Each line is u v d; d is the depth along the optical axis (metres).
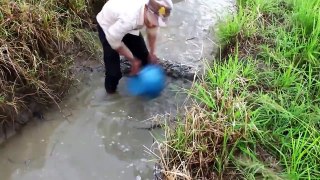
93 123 2.21
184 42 2.65
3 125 2.11
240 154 1.85
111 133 2.16
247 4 2.70
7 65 2.11
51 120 2.21
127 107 2.27
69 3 2.58
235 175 1.78
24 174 1.97
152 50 2.31
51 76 2.30
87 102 2.30
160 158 1.88
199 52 2.57
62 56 2.37
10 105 2.12
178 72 2.42
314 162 1.74
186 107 2.06
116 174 1.97
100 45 2.60
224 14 2.79
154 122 2.17
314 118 1.90
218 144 1.84
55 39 2.37
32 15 2.28
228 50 2.46
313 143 1.73
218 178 1.78
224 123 1.87
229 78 2.08
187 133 1.89
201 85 2.13
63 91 2.33
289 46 2.30
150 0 1.91
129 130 2.17
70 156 2.05
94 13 2.78
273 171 1.77
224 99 1.96
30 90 2.21
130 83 2.39
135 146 2.09
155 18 1.94
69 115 2.24
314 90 2.08
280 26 2.46
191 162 1.81
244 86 2.09
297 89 2.07
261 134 1.88
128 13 1.96
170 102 2.29
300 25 2.45
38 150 2.07
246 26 2.47
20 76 2.17
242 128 1.85
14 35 2.21
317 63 2.19
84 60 2.51
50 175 1.97
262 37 2.42
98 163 2.02
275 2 2.69
